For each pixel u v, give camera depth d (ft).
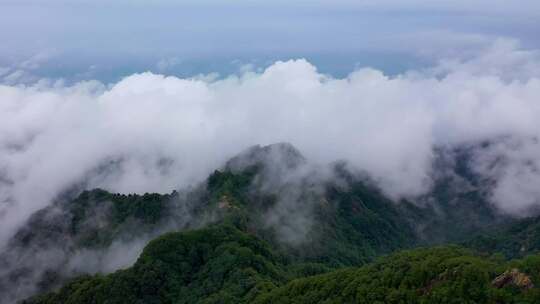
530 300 262.26
